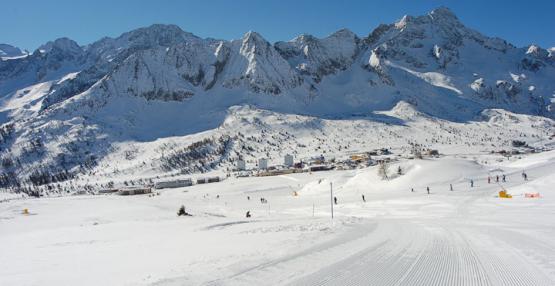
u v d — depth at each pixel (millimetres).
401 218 39531
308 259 16609
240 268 15398
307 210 68438
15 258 26094
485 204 48156
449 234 23438
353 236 24281
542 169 94438
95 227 49594
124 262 20375
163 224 49031
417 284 12352
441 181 90500
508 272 13445
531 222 28203
